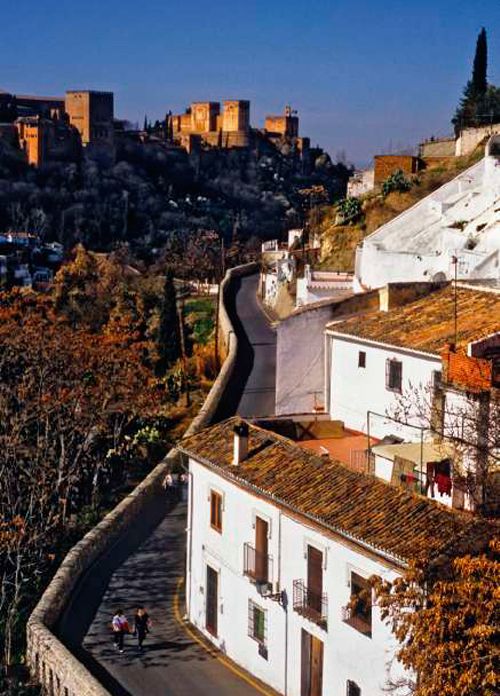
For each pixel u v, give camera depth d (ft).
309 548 119.14
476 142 351.87
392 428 149.38
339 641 113.91
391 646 105.50
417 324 154.30
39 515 195.72
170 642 142.10
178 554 173.17
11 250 590.14
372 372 154.30
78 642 142.31
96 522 203.51
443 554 98.02
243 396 248.93
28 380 233.35
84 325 352.49
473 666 84.69
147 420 252.21
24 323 266.36
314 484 121.90
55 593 150.82
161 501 199.41
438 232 260.42
